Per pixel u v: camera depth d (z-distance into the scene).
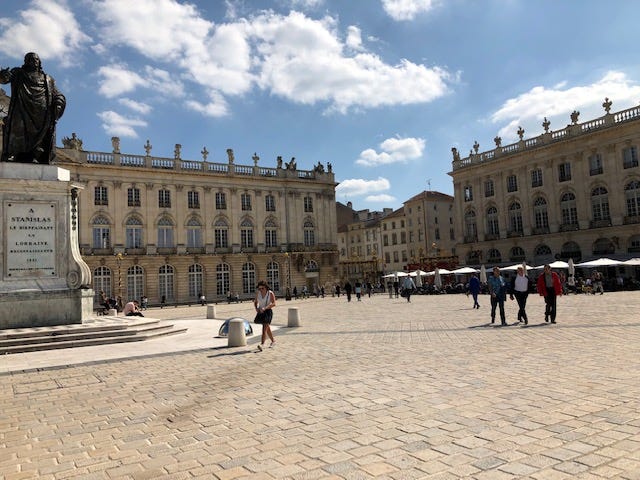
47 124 15.59
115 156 53.50
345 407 6.64
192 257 57.28
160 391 8.04
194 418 6.43
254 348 12.65
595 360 9.05
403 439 5.29
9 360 11.31
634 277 45.44
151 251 54.91
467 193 63.31
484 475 4.29
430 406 6.49
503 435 5.26
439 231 82.62
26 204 14.55
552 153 53.91
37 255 14.55
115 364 10.69
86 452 5.31
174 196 57.16
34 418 6.71
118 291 51.69
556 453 4.71
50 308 14.43
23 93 15.34
